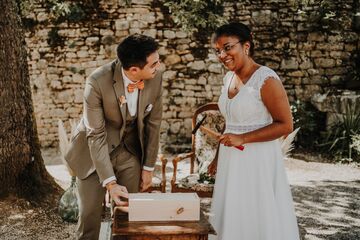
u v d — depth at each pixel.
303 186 5.31
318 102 7.07
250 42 2.32
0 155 4.12
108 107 2.43
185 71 7.39
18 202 4.13
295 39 7.29
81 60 7.46
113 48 7.38
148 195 2.12
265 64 7.36
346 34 7.26
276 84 2.25
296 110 7.05
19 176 4.26
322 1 7.17
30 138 4.42
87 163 2.58
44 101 7.61
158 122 2.65
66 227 3.79
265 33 7.31
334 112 6.90
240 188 2.40
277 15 7.25
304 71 7.33
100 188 2.59
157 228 1.91
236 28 2.26
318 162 6.43
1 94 4.09
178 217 2.02
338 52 7.30
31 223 3.85
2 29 4.05
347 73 7.34
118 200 2.19
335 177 5.72
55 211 4.13
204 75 7.38
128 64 2.22
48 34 7.41
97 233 2.69
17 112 4.22
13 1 4.17
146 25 7.30
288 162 6.39
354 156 6.55
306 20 7.24
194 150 4.53
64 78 7.52
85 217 2.63
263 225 2.36
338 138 6.59
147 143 2.69
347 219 4.15
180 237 1.91
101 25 7.35
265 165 2.38
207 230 1.91
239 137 2.25
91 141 2.39
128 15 7.29
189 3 7.07
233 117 2.41
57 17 7.34
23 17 7.39
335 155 6.60
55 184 4.65
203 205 4.45
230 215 2.42
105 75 2.39
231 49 2.26
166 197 2.09
